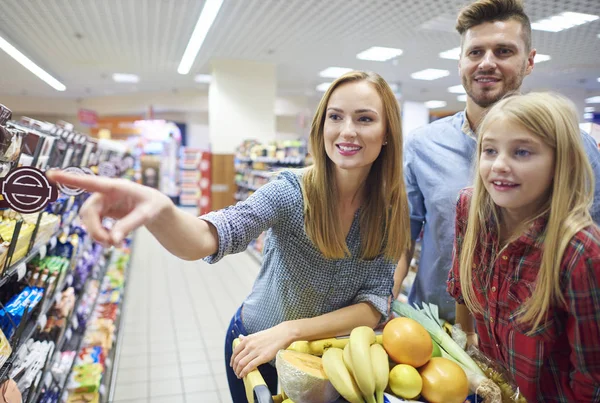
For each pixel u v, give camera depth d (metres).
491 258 1.07
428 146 1.70
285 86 13.46
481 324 1.16
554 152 0.87
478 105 1.53
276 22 6.73
